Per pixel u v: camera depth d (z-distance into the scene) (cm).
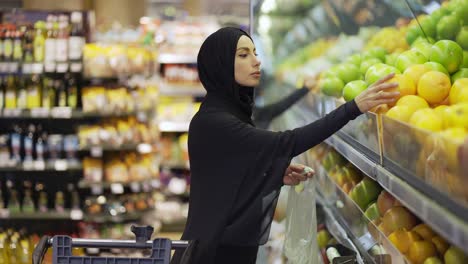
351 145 272
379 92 221
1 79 680
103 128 695
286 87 406
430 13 266
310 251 290
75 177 705
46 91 680
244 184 260
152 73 726
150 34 743
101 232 700
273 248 396
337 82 296
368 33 317
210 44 282
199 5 960
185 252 227
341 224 306
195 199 271
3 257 652
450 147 139
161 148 806
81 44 681
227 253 271
